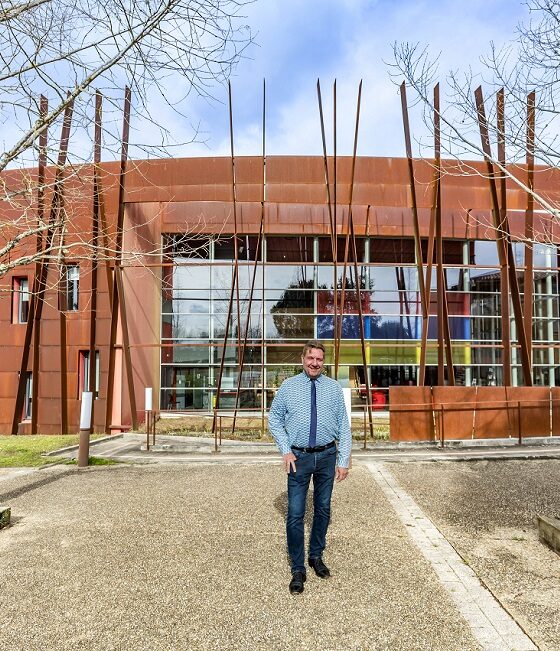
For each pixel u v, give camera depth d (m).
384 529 5.04
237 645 2.87
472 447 11.60
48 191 8.66
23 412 15.80
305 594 3.52
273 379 18.02
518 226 17.52
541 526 4.64
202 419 17.03
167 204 17.55
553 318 18.14
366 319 18.27
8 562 4.21
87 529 5.13
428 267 14.34
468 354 18.28
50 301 15.84
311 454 3.62
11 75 5.20
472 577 3.80
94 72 5.21
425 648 2.81
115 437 13.84
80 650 2.85
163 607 3.36
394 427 12.10
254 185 15.15
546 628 3.02
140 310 16.81
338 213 17.77
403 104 13.81
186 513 5.73
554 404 12.66
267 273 18.30
